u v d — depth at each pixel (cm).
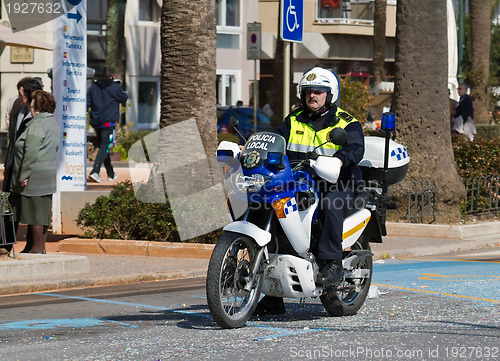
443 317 1100
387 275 1467
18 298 1252
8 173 1526
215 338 976
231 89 5397
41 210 1491
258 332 1007
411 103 2120
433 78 2114
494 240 1941
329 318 1095
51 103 1501
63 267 1398
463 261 1655
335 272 1046
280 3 1548
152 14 4994
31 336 995
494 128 3422
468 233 1958
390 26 6016
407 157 1173
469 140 2356
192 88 1777
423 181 2062
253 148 993
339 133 998
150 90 5012
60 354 906
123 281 1392
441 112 2114
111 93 2647
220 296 985
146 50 4969
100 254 1644
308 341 963
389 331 1017
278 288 1024
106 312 1145
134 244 1631
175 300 1238
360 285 1129
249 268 1006
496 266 1580
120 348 930
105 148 2661
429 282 1388
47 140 1484
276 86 4419
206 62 1789
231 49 5372
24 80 1510
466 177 2225
